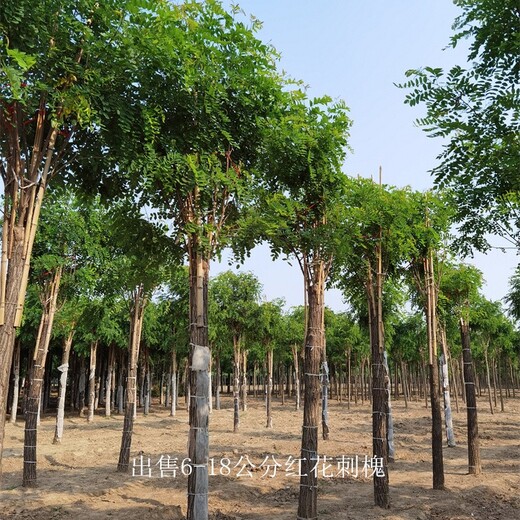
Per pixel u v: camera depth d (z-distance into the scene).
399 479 11.20
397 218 8.63
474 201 6.07
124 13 5.36
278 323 22.67
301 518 6.53
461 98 5.07
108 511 8.41
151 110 5.70
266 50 6.27
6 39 4.61
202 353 6.38
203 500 6.00
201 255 6.57
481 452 15.16
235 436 18.78
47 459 13.59
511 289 16.20
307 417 6.77
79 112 4.97
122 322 25.30
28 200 5.25
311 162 6.82
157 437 18.91
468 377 11.76
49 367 31.23
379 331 9.02
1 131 5.21
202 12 6.04
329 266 7.29
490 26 4.88
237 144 6.43
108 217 7.43
